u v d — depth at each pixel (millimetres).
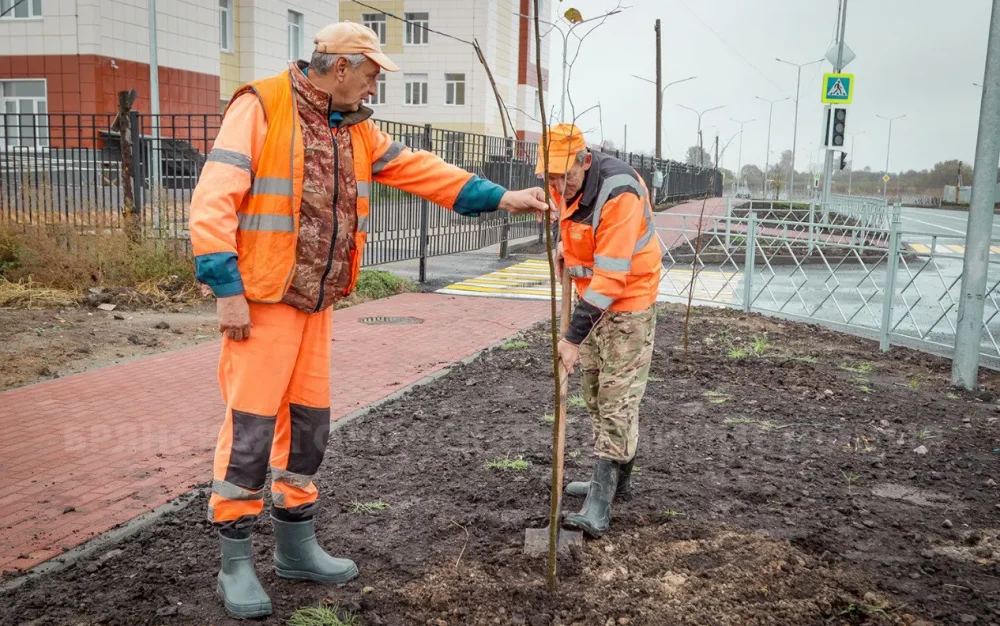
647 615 3061
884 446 5305
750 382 6977
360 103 3072
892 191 109812
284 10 30734
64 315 8938
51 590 3248
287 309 2980
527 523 3906
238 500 3023
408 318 9930
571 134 3354
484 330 9273
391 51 43562
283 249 2887
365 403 6133
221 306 2785
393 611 3129
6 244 10469
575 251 3699
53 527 3842
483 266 15508
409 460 4871
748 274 11047
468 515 4004
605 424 3850
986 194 6789
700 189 47375
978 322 6938
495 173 14930
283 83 2893
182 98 26312
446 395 6449
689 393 6566
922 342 9344
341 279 3100
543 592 3223
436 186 3305
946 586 3354
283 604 3184
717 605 3141
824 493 4410
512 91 46625
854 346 8836
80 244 10312
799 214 29750
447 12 42531
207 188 2723
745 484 4516
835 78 21516
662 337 9047
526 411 6020
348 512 4047
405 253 12758
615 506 4137
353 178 3074
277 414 3170
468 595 3207
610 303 3512
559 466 3213
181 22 26047
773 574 3385
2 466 4633
